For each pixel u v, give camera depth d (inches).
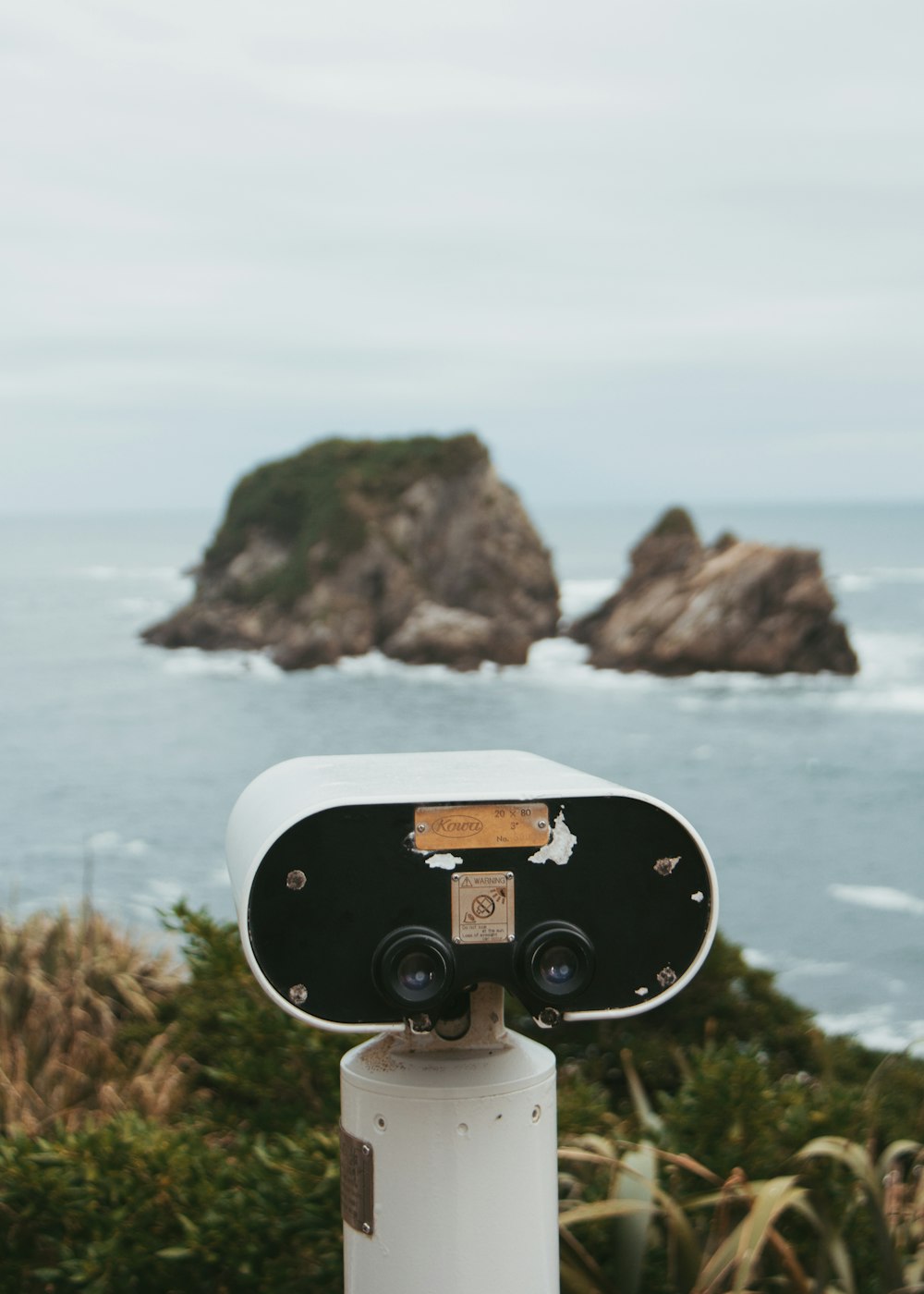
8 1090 176.4
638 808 66.8
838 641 2778.1
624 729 2336.4
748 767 2020.2
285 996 64.9
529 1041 72.9
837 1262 114.5
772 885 1277.1
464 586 3139.8
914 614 4569.4
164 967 233.3
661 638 2839.6
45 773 1988.2
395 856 65.2
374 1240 68.9
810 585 2743.6
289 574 3174.2
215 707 2647.6
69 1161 113.3
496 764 80.8
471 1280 67.5
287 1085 135.2
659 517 3009.4
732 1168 118.0
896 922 1097.4
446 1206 67.3
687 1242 112.8
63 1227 110.6
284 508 3309.5
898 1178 132.6
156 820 1604.3
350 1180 70.5
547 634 3161.9
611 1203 110.4
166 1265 107.7
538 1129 69.5
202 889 1186.0
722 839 1524.4
